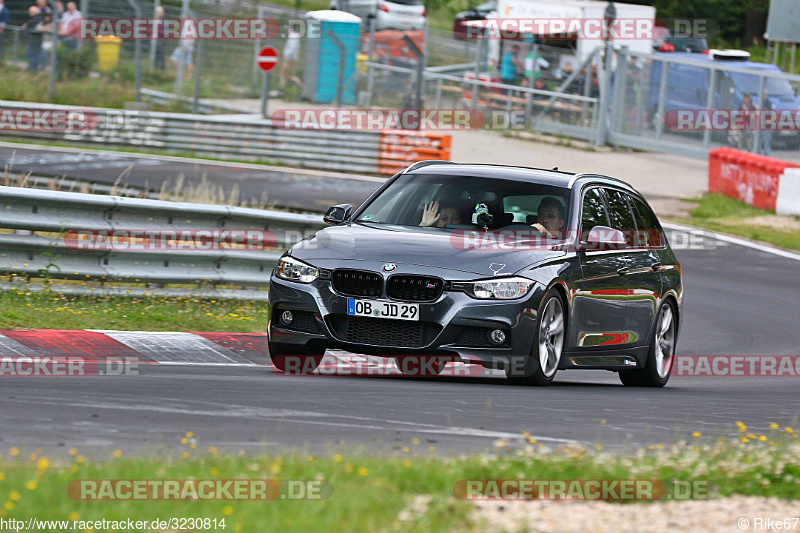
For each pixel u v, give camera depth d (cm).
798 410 3127
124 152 8712
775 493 1845
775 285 6475
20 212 3834
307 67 10925
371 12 12900
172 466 1694
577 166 10375
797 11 12900
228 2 11112
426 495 1666
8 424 2048
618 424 2553
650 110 11088
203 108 10238
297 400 2536
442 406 2584
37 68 9769
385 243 3067
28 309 3569
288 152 9156
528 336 2973
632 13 11675
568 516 1619
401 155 9181
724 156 9544
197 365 3144
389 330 2947
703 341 4912
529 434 2298
